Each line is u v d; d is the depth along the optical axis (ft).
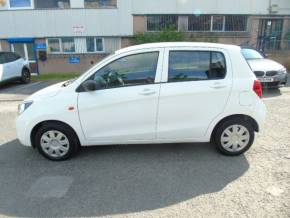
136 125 13.11
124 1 54.54
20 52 57.77
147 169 12.60
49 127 13.21
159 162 13.24
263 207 9.64
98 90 12.88
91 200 10.39
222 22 57.26
